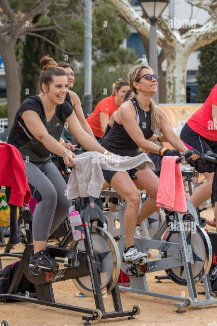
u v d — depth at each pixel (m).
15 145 5.89
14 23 24.95
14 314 5.66
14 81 25.75
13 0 26.00
